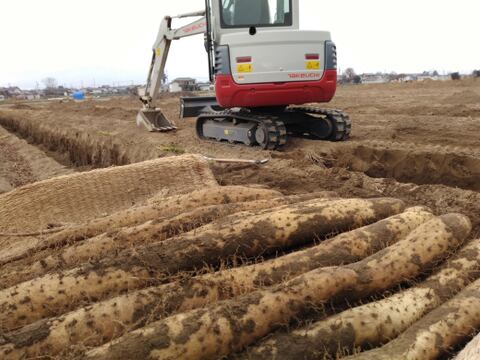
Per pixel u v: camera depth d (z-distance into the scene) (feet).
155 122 44.19
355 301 10.48
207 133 37.35
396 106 58.65
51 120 65.77
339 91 109.60
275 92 29.60
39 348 8.85
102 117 66.33
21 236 15.38
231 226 12.15
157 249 11.43
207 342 8.65
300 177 23.43
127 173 19.49
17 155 53.57
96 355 8.15
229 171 25.79
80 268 11.02
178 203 15.44
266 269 11.05
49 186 18.25
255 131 32.14
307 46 29.27
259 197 16.51
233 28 31.45
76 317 9.45
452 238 12.09
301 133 36.27
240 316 9.10
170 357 8.32
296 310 9.59
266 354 8.82
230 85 29.53
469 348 8.12
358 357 8.68
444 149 27.04
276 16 31.99
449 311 9.87
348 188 21.50
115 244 12.76
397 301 10.14
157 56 41.45
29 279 11.92
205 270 11.36
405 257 11.25
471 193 19.27
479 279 11.00
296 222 12.55
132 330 9.35
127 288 10.74
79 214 18.17
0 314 10.06
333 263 11.46
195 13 36.14
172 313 9.83
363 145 30.25
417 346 8.95
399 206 14.32
